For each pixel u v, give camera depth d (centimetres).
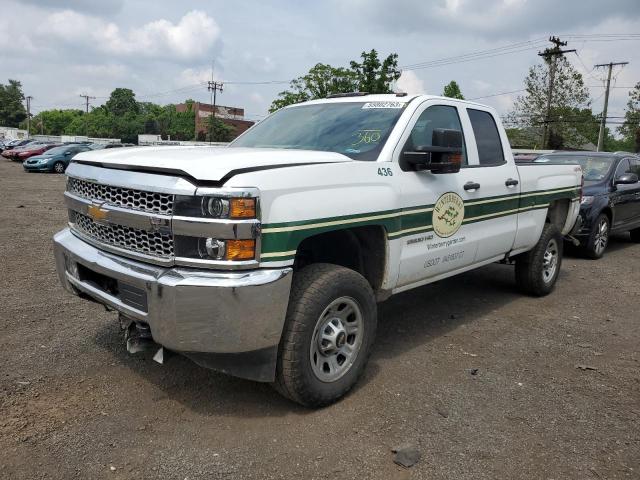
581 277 765
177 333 305
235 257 300
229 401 365
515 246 571
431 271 454
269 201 311
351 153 414
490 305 607
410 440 326
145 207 323
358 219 365
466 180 477
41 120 12012
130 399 362
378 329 518
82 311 525
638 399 389
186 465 295
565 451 321
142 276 316
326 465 299
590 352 477
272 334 317
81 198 374
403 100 453
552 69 4228
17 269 684
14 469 285
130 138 10719
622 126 4919
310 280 343
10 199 1550
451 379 412
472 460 308
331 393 357
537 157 1078
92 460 296
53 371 397
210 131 7262
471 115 514
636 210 1018
